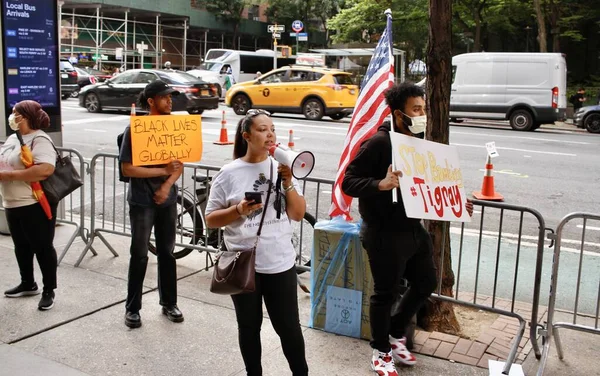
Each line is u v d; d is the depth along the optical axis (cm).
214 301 500
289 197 316
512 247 696
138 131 426
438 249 437
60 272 557
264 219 315
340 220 446
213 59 3609
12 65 657
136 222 438
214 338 430
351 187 351
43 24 679
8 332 429
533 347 408
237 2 4800
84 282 533
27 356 395
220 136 1416
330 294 433
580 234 756
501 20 2911
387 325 370
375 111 447
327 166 1171
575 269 626
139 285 445
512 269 625
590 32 3259
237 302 321
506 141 1584
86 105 2061
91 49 4044
